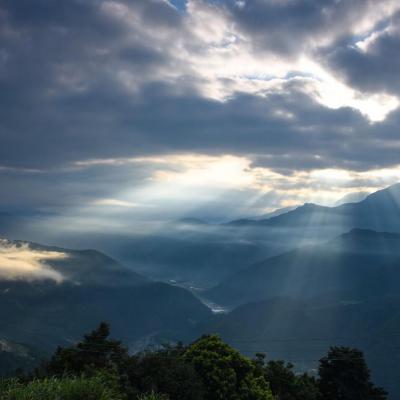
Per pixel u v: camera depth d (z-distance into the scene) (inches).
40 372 1398.9
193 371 1467.8
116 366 1369.3
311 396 1892.2
